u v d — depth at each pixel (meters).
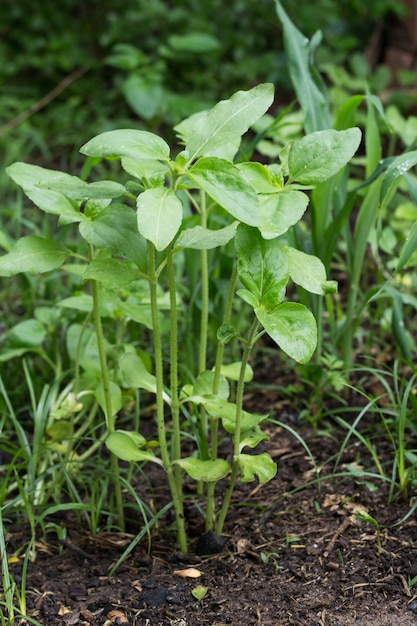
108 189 1.76
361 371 2.38
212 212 2.28
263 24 4.62
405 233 2.56
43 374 2.34
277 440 2.21
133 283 2.19
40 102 4.17
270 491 2.09
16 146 3.72
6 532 2.04
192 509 2.06
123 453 1.89
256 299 1.76
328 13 4.50
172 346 1.87
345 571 1.92
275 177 1.78
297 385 2.36
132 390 2.14
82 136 4.09
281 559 1.95
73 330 2.20
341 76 3.37
